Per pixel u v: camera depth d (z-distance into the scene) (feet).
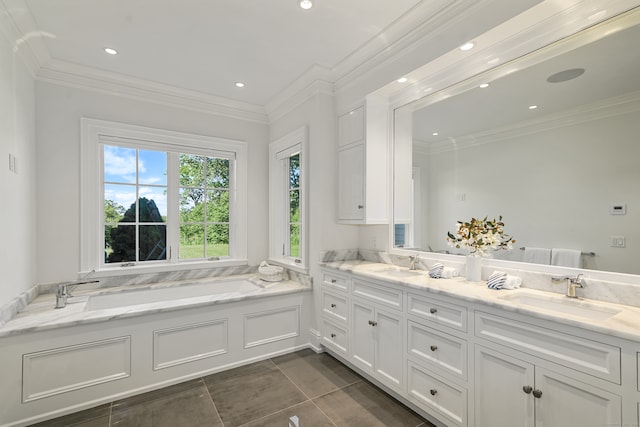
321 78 9.57
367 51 8.18
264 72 9.48
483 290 5.83
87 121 9.37
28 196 8.06
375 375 7.59
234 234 12.39
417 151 8.29
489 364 5.19
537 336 4.58
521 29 5.69
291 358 9.51
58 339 6.75
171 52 8.32
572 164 5.46
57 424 6.47
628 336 3.66
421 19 6.77
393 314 7.09
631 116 4.79
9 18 6.46
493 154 6.63
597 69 5.09
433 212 7.93
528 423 4.66
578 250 5.39
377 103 8.89
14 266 7.16
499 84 6.40
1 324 6.40
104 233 10.02
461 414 5.63
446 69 7.16
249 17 6.87
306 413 6.79
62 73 8.93
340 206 9.77
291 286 10.32
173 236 11.12
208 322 8.55
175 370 8.07
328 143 9.90
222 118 11.90
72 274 9.21
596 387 3.98
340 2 6.39
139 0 6.28
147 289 9.87
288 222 12.42
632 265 4.81
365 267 8.59
